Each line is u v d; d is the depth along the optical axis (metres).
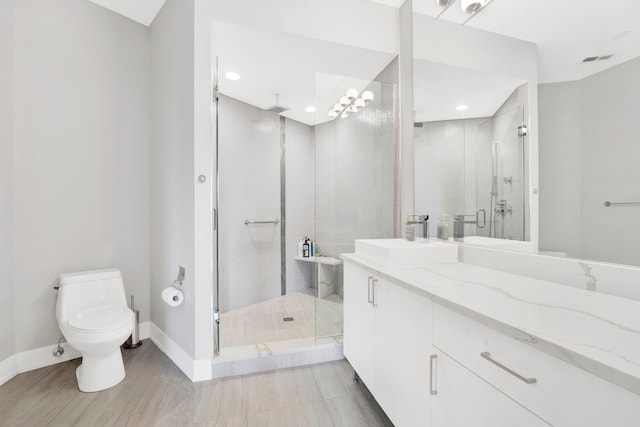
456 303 0.91
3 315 1.90
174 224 2.15
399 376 1.28
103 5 2.34
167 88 2.25
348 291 1.89
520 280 1.21
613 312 0.82
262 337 2.37
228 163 3.18
